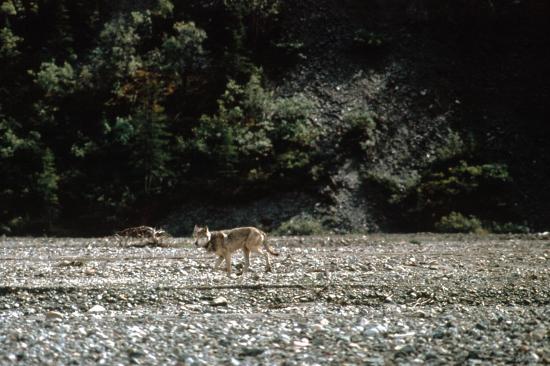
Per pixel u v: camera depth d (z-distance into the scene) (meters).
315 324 28.91
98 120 129.38
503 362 22.23
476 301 35.72
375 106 130.50
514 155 122.50
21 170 119.06
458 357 22.98
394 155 121.88
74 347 24.16
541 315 31.09
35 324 29.25
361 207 111.56
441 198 113.06
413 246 72.62
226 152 117.25
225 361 22.64
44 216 114.44
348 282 39.88
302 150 120.75
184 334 26.88
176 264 52.00
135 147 121.19
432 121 128.38
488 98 133.38
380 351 24.20
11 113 128.88
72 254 63.78
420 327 28.50
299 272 45.81
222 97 130.50
